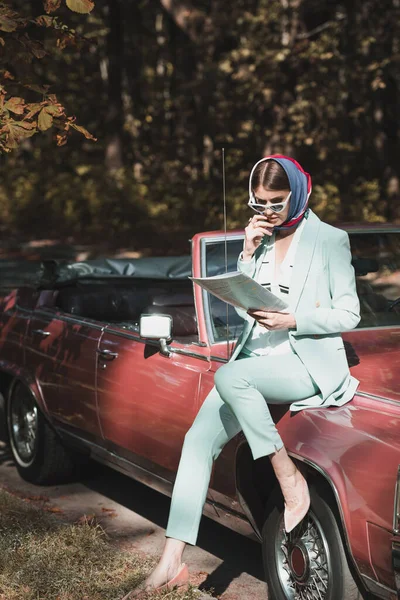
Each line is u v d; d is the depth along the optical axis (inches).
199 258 183.8
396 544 122.7
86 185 1051.3
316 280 145.6
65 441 227.1
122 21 1100.5
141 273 261.4
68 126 183.6
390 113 1167.6
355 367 158.1
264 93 799.7
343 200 1000.2
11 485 241.1
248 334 151.9
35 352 235.5
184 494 152.6
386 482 126.0
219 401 154.2
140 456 189.9
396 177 1139.3
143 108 1309.1
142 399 185.3
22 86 191.6
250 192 145.8
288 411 147.6
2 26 183.0
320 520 139.4
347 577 135.7
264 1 784.9
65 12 463.2
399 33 861.8
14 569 167.5
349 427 136.3
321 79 832.9
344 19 873.5
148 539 197.5
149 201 1003.9
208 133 1087.6
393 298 191.2
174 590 153.4
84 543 179.3
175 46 1246.3
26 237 1000.9
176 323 202.1
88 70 1277.1
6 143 177.5
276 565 151.6
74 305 232.5
